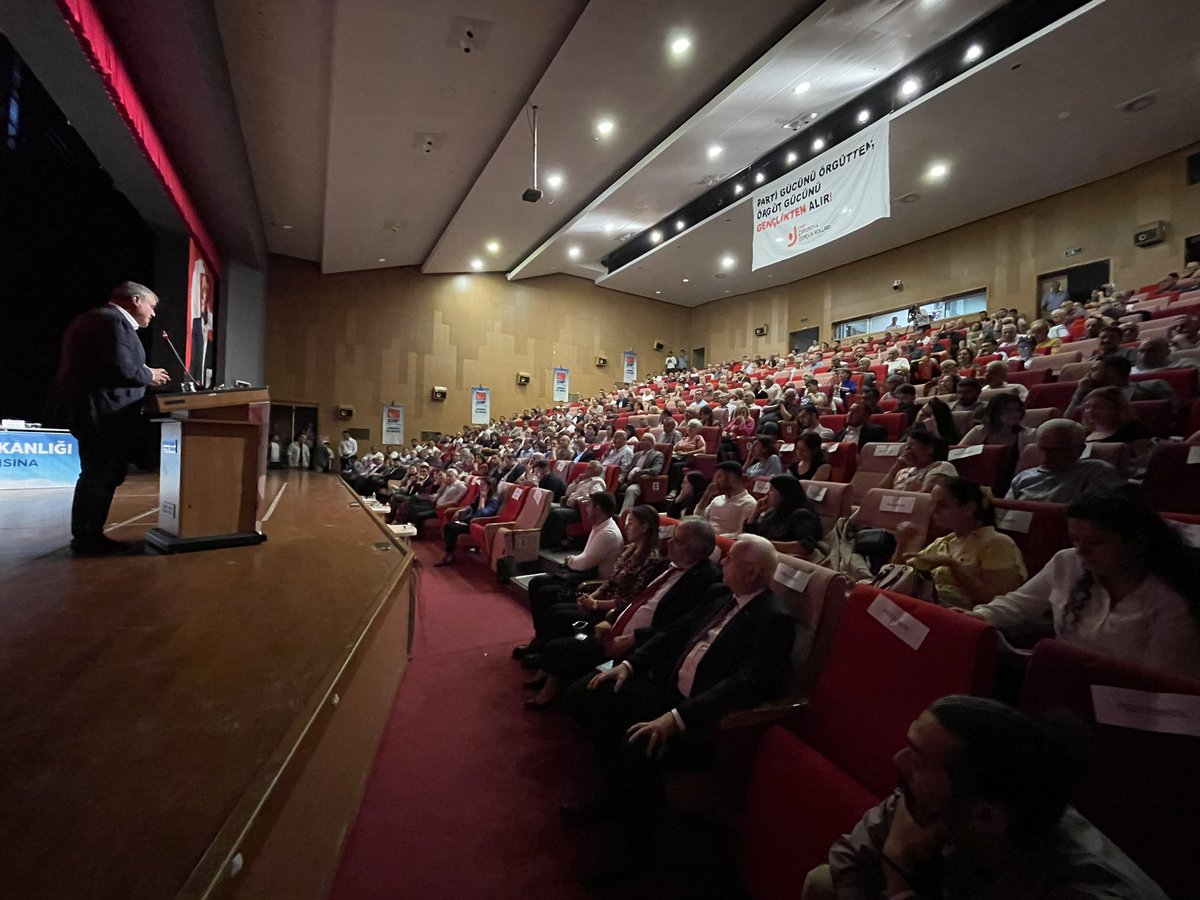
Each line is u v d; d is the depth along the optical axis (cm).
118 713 119
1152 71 698
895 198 1045
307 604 197
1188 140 855
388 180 921
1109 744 100
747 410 675
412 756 215
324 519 431
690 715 161
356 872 155
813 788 132
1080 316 745
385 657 227
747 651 175
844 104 830
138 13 455
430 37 623
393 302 1427
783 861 132
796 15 672
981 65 691
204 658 148
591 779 205
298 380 1324
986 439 329
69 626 166
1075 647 112
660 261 1402
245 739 112
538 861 164
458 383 1498
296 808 122
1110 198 959
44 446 560
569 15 635
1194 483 217
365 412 1389
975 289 1142
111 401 248
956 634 129
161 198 670
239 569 241
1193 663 124
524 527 499
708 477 526
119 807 91
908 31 696
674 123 881
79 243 705
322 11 579
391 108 731
